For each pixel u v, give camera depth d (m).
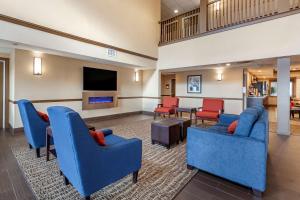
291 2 4.46
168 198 1.85
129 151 1.98
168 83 10.79
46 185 2.07
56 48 3.94
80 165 1.54
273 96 11.87
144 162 2.75
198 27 6.01
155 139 3.60
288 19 4.06
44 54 4.82
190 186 2.09
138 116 7.21
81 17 4.39
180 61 6.22
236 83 6.66
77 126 1.48
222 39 5.15
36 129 2.80
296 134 4.41
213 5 5.52
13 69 4.34
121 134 4.37
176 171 2.45
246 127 2.02
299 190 1.99
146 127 5.14
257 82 11.36
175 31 6.60
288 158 2.89
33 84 4.63
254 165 1.89
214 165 2.20
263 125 1.92
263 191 1.87
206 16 5.53
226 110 6.91
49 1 3.79
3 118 4.85
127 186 2.07
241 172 1.98
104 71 6.35
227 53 5.06
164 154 3.09
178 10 8.38
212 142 2.20
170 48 6.51
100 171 1.70
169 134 3.38
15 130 4.32
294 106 7.01
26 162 2.68
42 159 2.79
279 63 4.35
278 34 4.20
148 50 6.51
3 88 4.82
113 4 5.20
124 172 1.94
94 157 1.63
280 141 3.82
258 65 5.73
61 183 2.11
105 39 4.99
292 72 9.81
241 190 2.01
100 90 6.24
